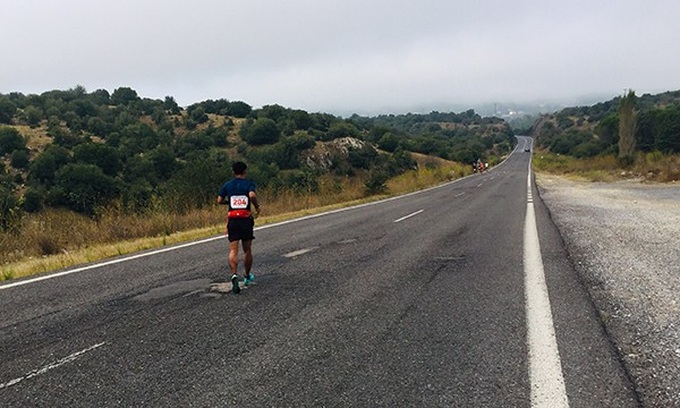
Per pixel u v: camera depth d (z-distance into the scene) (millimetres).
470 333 4363
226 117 110688
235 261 6129
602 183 28625
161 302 5676
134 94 130875
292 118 102750
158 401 3240
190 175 18000
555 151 120562
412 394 3242
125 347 4246
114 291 6285
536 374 3475
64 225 11891
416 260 7773
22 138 70562
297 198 21172
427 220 13508
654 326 4348
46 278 7184
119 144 70875
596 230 10094
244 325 4773
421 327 4570
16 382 3598
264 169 50625
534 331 4336
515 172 58031
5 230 11031
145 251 9469
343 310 5195
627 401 3062
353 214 16078
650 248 7914
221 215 15234
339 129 97312
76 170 41625
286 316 5035
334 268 7359
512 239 9523
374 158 85812
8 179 44250
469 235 10328
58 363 3932
